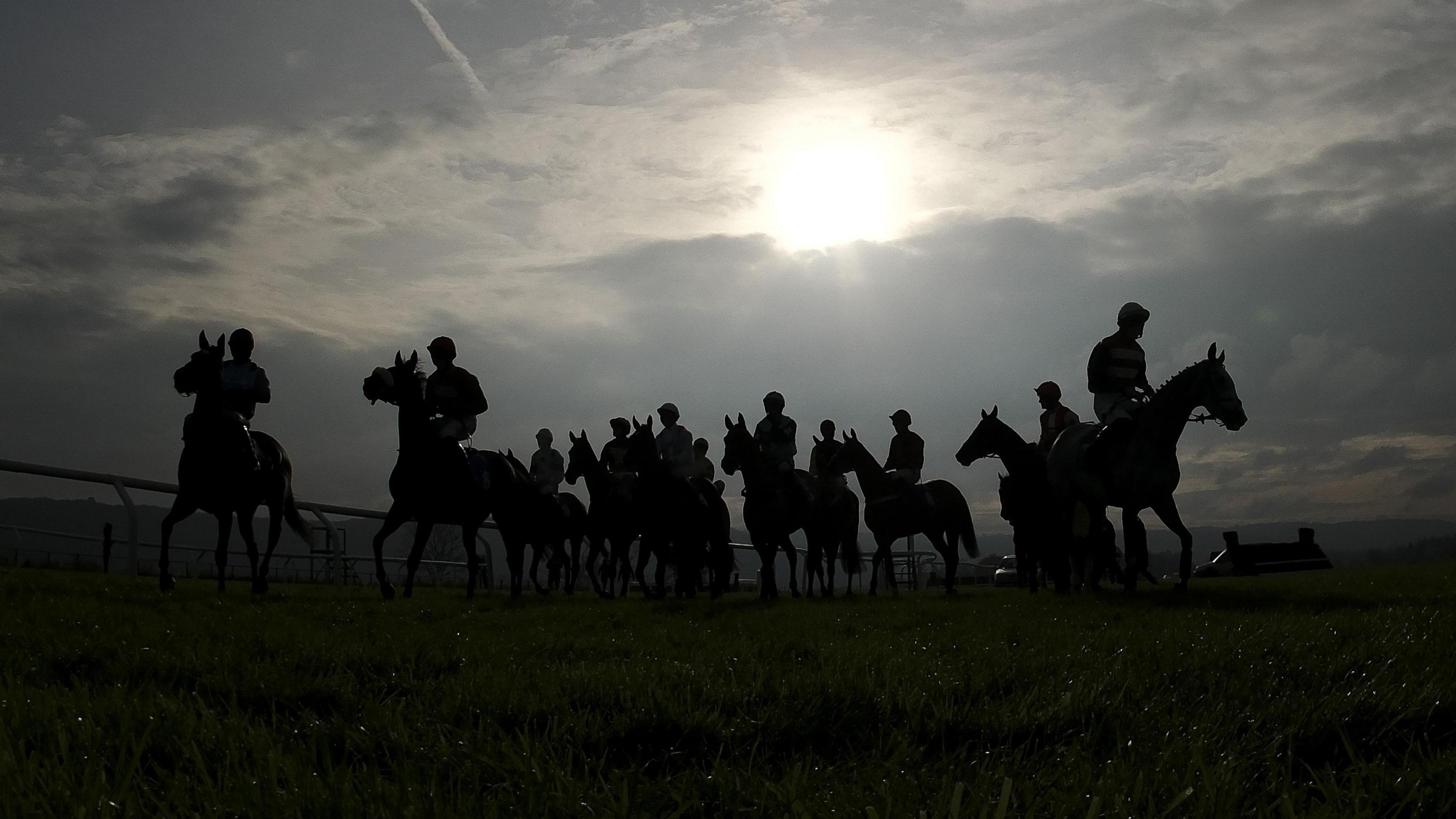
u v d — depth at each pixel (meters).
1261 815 2.56
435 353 14.26
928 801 2.74
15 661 5.07
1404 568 20.47
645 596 16.02
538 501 19.05
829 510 17.83
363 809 2.60
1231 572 24.25
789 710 3.90
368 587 18.25
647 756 3.55
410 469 13.56
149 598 10.59
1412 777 2.84
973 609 10.46
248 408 12.84
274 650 5.78
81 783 2.76
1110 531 14.53
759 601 13.50
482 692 4.21
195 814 2.59
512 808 2.67
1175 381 12.47
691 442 15.68
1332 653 5.30
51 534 18.56
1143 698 4.09
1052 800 2.70
